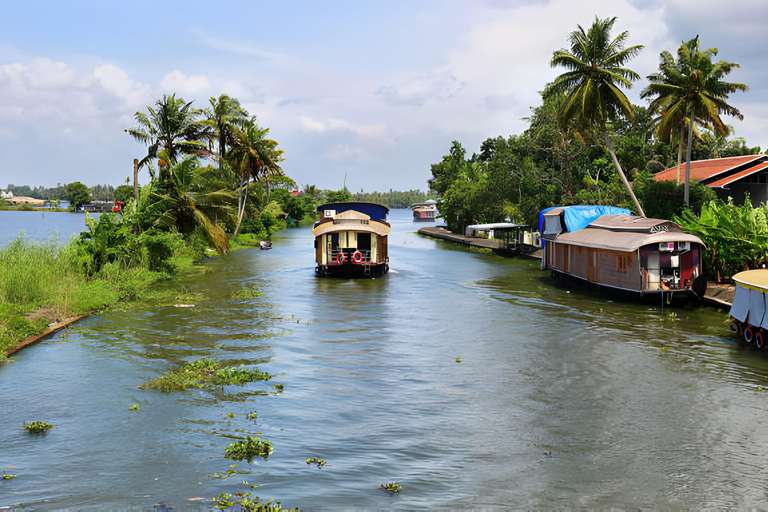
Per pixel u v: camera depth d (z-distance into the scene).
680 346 19.83
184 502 8.71
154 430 11.74
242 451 10.60
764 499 9.22
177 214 39.31
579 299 30.45
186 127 40.38
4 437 11.28
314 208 155.88
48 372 15.83
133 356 17.66
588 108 42.03
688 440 11.68
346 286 34.91
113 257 32.72
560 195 65.94
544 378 16.06
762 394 14.70
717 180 46.50
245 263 47.47
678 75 39.34
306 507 8.63
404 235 95.56
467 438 11.66
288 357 18.00
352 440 11.45
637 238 28.47
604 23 42.19
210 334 20.98
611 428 12.31
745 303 19.86
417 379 15.84
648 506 8.94
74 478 9.53
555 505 8.88
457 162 112.81
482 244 66.12
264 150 68.12
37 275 25.09
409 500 8.96
